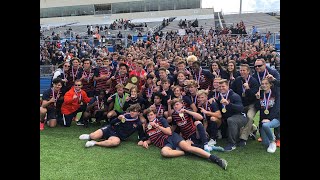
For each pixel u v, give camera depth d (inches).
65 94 240.7
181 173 152.5
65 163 163.3
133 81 241.4
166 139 183.5
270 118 189.3
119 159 170.2
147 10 1350.9
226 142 205.0
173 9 1331.2
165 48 613.9
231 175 150.9
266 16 1191.6
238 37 680.4
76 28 1234.6
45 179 143.6
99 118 244.8
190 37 719.1
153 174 150.9
